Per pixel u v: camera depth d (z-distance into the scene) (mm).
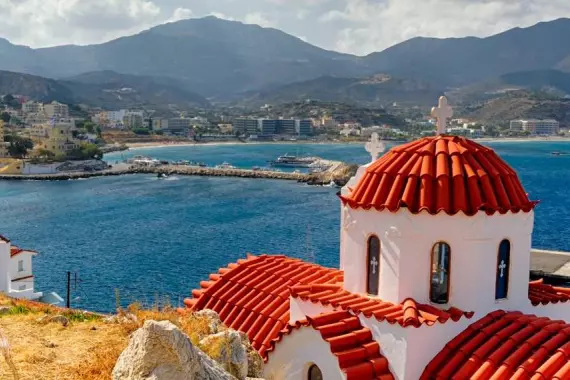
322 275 26906
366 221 22453
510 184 22438
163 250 105188
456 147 23078
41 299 55312
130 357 14336
